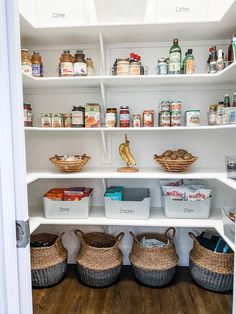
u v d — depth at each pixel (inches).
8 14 22.8
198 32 68.6
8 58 23.0
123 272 80.8
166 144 79.9
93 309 65.0
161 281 71.6
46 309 65.1
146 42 75.7
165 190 72.9
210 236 77.8
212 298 68.3
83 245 76.3
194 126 67.7
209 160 79.5
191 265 74.8
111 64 77.2
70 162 71.0
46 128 68.4
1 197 23.1
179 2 61.7
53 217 72.6
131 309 64.9
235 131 77.8
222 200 80.7
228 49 68.4
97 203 83.6
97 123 70.8
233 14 57.8
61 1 62.8
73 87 78.2
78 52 68.3
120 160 81.0
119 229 84.0
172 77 66.1
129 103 78.7
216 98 76.8
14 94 23.5
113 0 61.0
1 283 23.6
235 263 47.0
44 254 72.4
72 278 78.0
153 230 84.1
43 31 66.2
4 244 23.5
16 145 24.0
